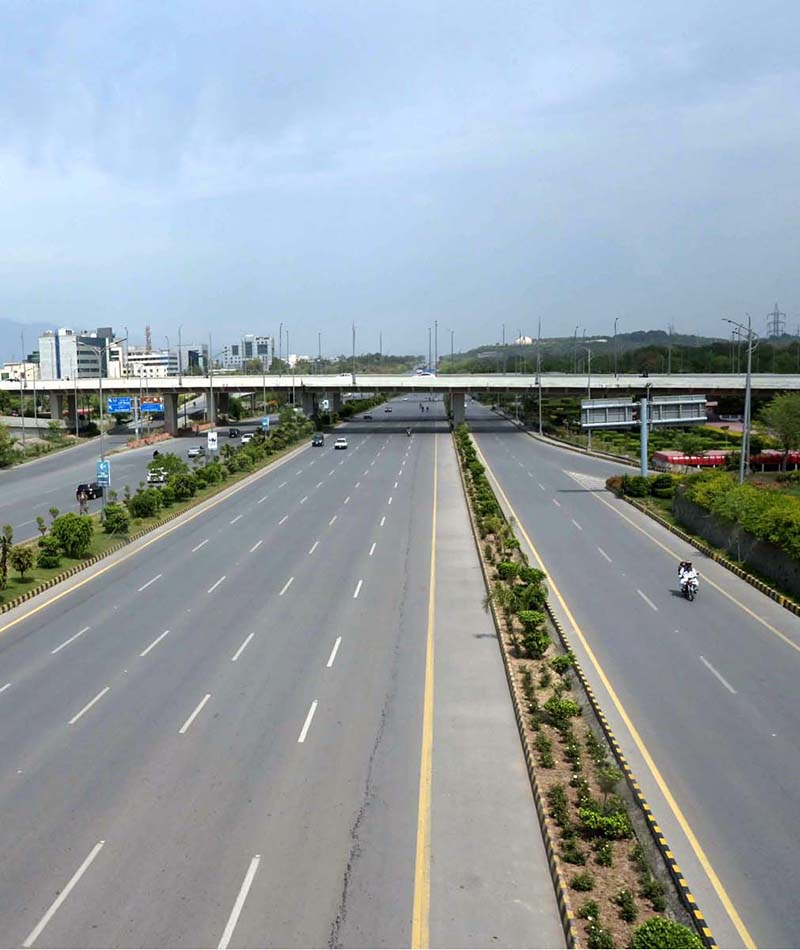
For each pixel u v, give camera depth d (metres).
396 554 45.84
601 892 15.67
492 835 17.97
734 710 24.77
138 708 24.94
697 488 51.53
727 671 28.06
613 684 26.83
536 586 32.59
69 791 19.92
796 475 68.56
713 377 110.38
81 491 65.31
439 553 45.91
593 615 34.62
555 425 125.00
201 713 24.52
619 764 20.61
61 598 37.94
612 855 16.91
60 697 25.88
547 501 63.78
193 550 47.91
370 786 20.12
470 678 27.25
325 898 15.84
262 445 95.12
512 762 21.33
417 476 77.50
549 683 26.11
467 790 19.92
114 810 19.03
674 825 18.41
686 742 22.56
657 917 13.70
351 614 34.66
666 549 47.72
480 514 53.72
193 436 126.69
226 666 28.55
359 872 16.66
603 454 91.00
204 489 70.38
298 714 24.41
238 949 14.45
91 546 47.88
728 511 44.72
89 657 29.66
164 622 33.88
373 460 90.44
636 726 23.58
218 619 34.19
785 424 76.06
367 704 25.14
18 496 71.81
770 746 22.33
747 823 18.50
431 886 16.22
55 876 16.52
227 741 22.62
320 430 123.69
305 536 51.34
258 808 19.09
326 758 21.59
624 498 64.12
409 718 24.09
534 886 16.22
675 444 97.31
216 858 17.11
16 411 168.00
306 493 68.94
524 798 19.53
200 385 128.88
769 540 39.03
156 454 90.31
